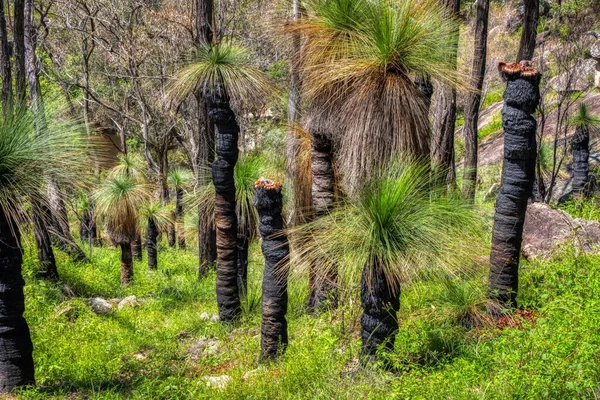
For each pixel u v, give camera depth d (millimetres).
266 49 15344
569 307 5473
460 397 4184
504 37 22328
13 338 5609
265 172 8680
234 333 7734
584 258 7066
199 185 9539
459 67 6680
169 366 6609
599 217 10031
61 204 10711
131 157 15086
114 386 5977
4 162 5316
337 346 5633
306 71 6176
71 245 13477
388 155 5332
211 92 7520
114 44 21312
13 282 5551
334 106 6035
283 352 6051
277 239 5934
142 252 19281
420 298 6438
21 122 5566
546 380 4137
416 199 4770
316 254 4855
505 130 5727
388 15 5406
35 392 5520
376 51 5410
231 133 7699
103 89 23016
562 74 15016
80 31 20344
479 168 17359
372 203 4645
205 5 11469
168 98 7809
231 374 5742
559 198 12875
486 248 5023
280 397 4984
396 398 4328
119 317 9445
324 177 6656
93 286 11734
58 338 7793
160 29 20297
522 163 5695
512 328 5516
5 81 9844
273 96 8070
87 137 6242
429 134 5598
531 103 5574
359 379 4840
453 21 6246
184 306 10445
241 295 8664
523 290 6438
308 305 7648
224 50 7625
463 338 5484
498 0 25703
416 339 5492
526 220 8492
